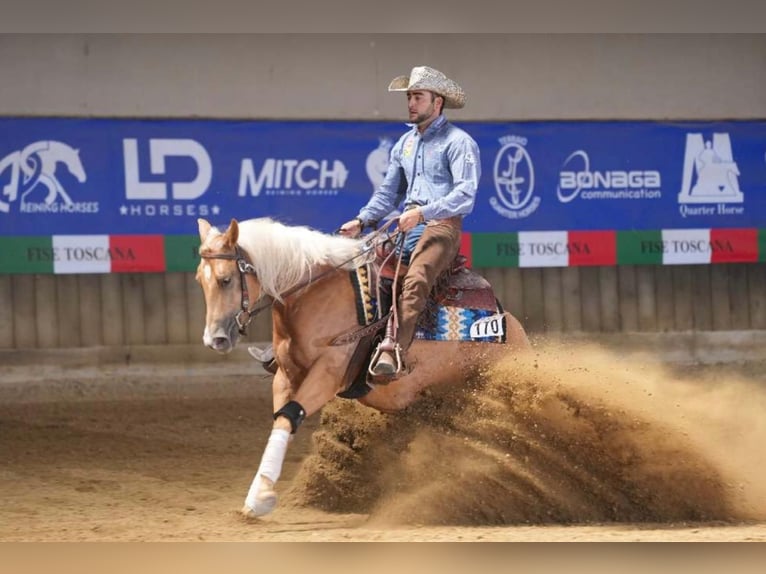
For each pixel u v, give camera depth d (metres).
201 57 13.85
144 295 13.81
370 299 7.32
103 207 13.55
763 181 15.13
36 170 13.40
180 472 9.38
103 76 13.63
